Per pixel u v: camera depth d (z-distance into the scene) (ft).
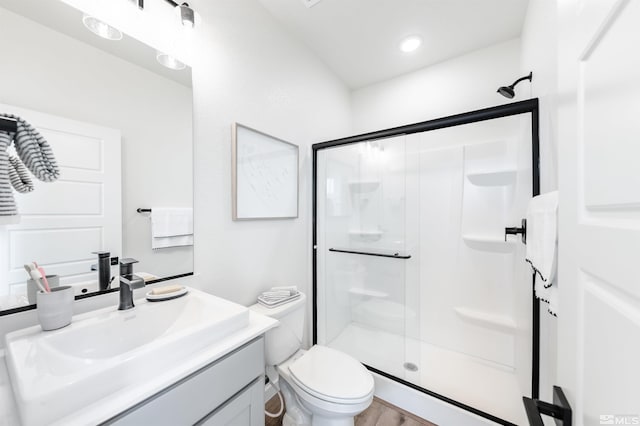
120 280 2.97
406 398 5.07
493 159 6.19
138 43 3.42
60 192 2.81
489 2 4.99
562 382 1.80
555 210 2.69
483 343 6.37
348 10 5.25
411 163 7.32
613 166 1.20
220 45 4.39
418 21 5.54
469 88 6.62
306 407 3.99
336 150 6.70
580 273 1.57
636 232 1.02
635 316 1.03
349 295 7.20
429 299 7.11
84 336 2.54
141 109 3.45
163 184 3.68
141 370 2.07
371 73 7.58
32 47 2.63
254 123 5.01
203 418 2.41
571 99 1.69
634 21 1.04
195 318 3.13
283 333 4.60
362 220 6.97
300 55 6.18
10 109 2.51
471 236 6.40
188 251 3.99
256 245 5.12
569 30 1.74
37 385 1.70
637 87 1.03
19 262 2.55
